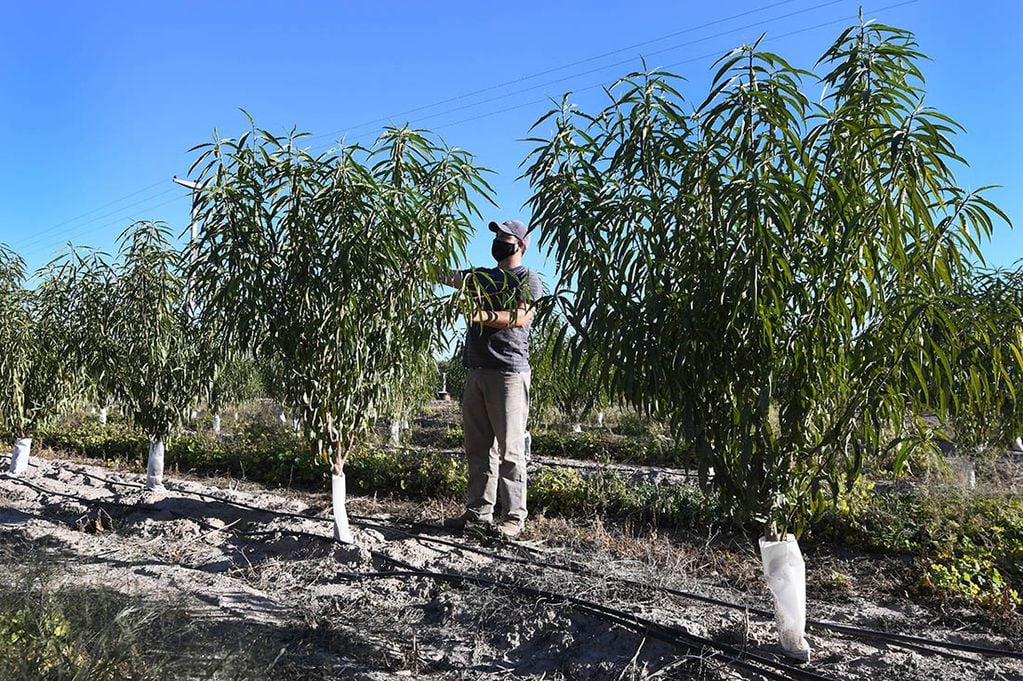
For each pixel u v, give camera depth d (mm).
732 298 3174
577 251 3480
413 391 6082
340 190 4930
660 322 3303
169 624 3766
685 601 4605
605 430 17219
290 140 5215
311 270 5066
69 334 8375
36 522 6793
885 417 3252
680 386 3303
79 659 3035
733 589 5051
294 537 5949
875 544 6309
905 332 3061
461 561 5402
